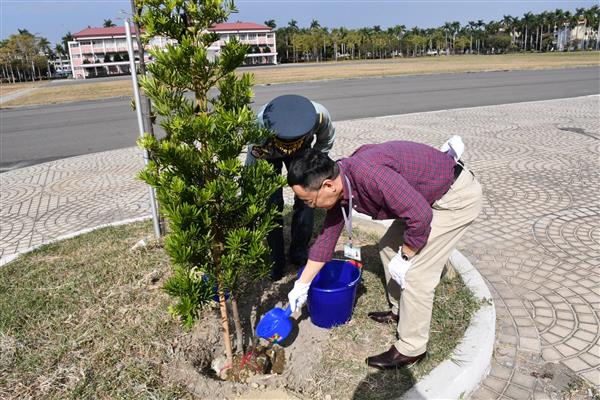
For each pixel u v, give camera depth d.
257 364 2.90
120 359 2.94
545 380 2.79
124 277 3.92
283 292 3.83
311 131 3.46
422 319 2.70
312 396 2.67
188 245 2.31
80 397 2.62
